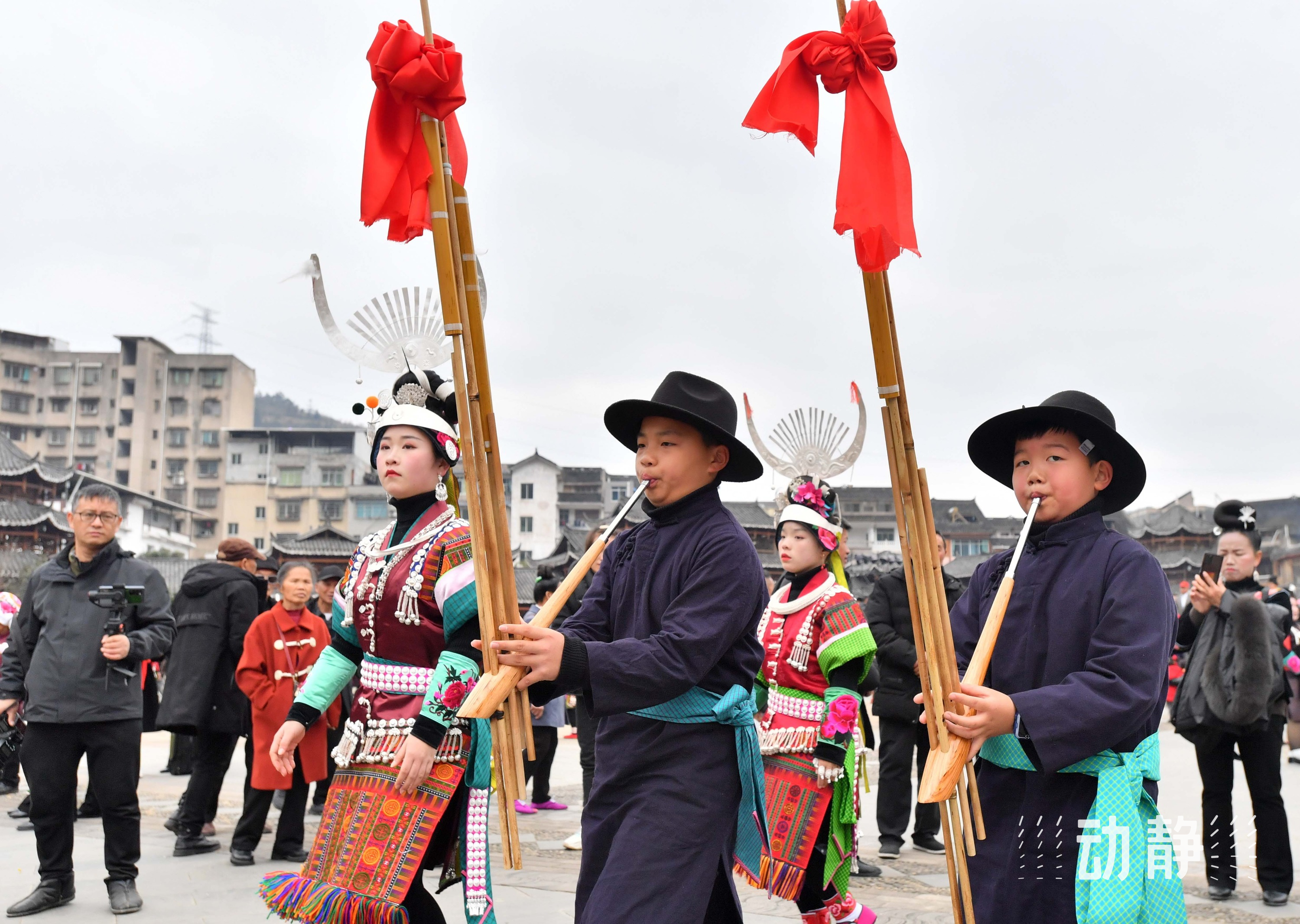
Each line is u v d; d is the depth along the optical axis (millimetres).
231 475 69250
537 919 4766
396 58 2414
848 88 2281
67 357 72562
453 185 2545
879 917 4816
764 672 4512
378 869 2988
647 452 3090
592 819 2951
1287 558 56656
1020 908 2537
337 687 3406
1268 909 5074
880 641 6422
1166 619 2547
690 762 2859
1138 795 2531
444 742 3062
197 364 71875
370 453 3471
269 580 7918
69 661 4895
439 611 3172
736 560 2900
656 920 2666
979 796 2684
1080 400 2834
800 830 4191
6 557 39062
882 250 2367
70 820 4941
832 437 4855
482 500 2559
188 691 6090
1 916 4777
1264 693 5004
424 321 3334
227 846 6488
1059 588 2676
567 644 2596
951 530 65500
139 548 58312
